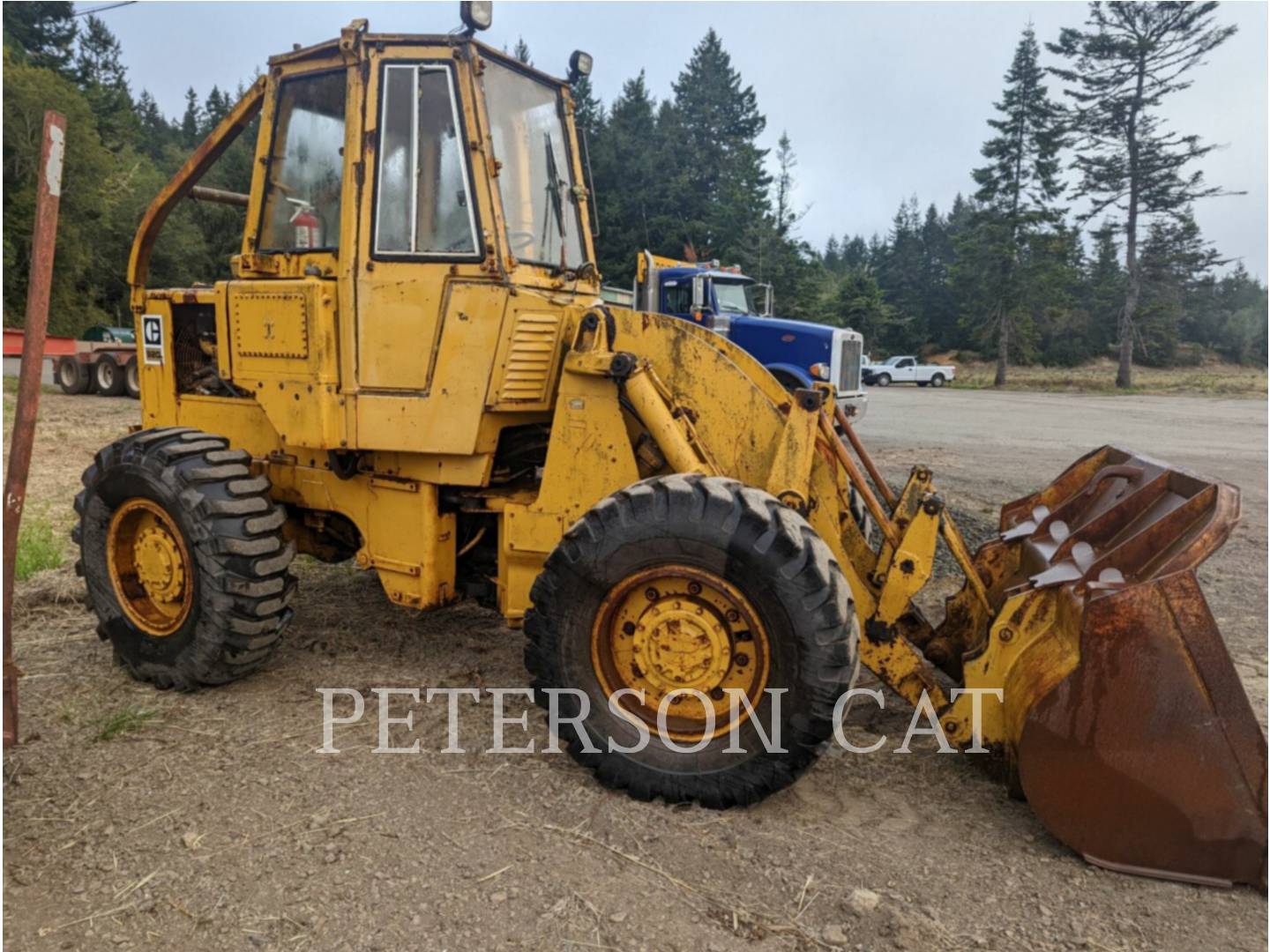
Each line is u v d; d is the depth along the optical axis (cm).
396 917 239
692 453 337
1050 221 4391
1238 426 1772
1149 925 238
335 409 369
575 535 307
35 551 554
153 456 382
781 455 331
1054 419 1942
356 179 358
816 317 4906
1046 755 264
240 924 236
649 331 356
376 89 357
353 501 404
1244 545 682
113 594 404
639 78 5294
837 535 358
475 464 369
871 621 320
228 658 378
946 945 230
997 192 4534
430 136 360
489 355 354
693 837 280
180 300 448
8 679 278
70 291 3447
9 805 293
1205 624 251
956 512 729
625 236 4416
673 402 347
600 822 288
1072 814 264
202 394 455
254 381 389
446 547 391
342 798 300
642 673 314
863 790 311
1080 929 236
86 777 312
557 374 372
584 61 432
